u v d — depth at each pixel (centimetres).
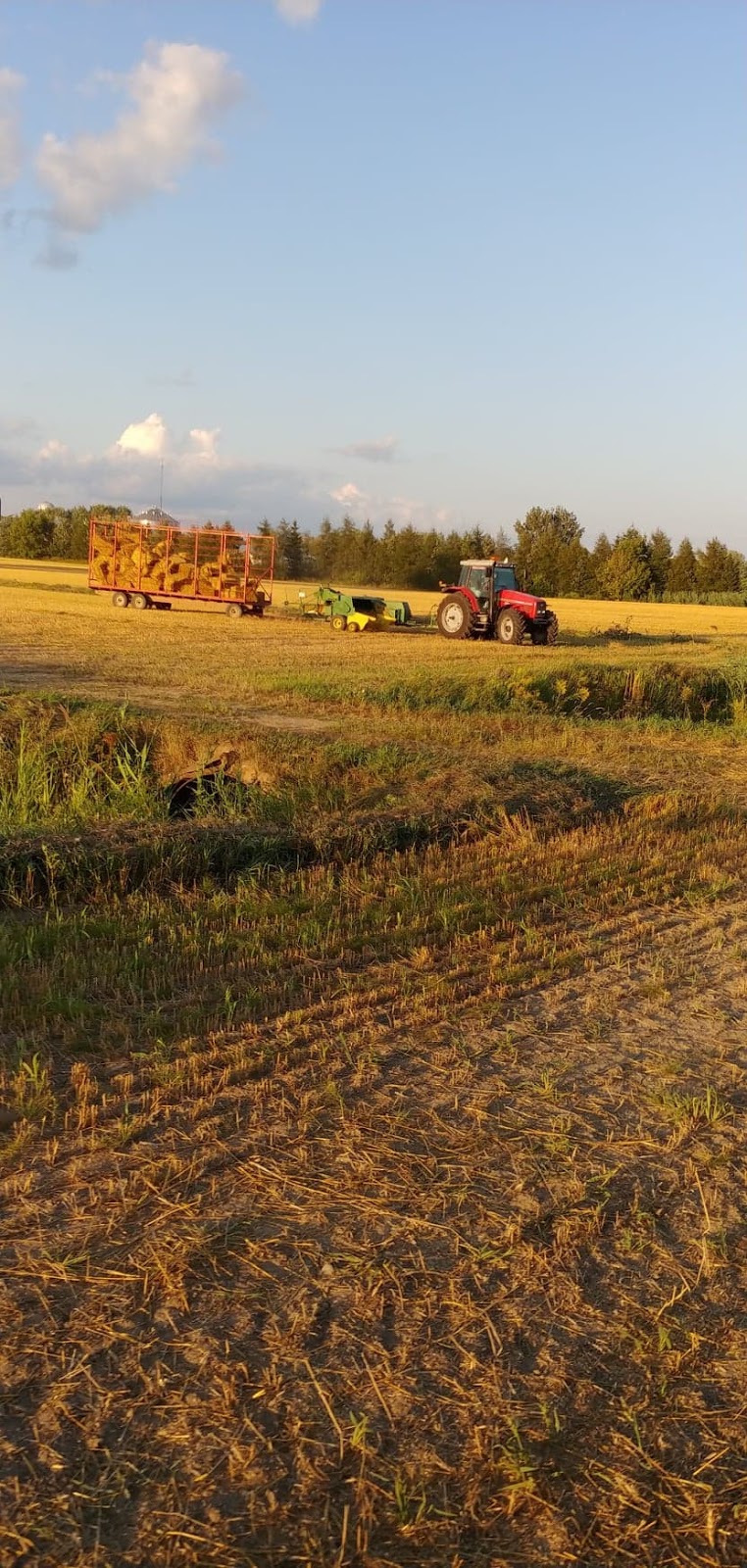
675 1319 311
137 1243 335
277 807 950
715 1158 402
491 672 1995
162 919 655
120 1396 272
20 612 3544
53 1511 238
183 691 1817
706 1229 359
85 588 5031
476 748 1351
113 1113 411
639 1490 250
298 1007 525
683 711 2052
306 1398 273
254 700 1742
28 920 659
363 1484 247
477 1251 338
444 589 3369
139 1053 463
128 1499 242
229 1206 357
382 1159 391
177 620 3481
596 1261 338
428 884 760
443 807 954
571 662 2227
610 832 954
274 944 620
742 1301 322
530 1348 296
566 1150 404
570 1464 257
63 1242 334
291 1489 246
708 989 592
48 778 1081
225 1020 505
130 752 1209
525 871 810
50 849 745
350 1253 334
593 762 1289
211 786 1083
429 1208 361
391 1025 512
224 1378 279
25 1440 257
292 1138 401
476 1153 399
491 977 579
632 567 9262
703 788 1172
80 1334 295
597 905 739
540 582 9625
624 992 579
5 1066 444
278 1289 317
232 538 3797
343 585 9406
